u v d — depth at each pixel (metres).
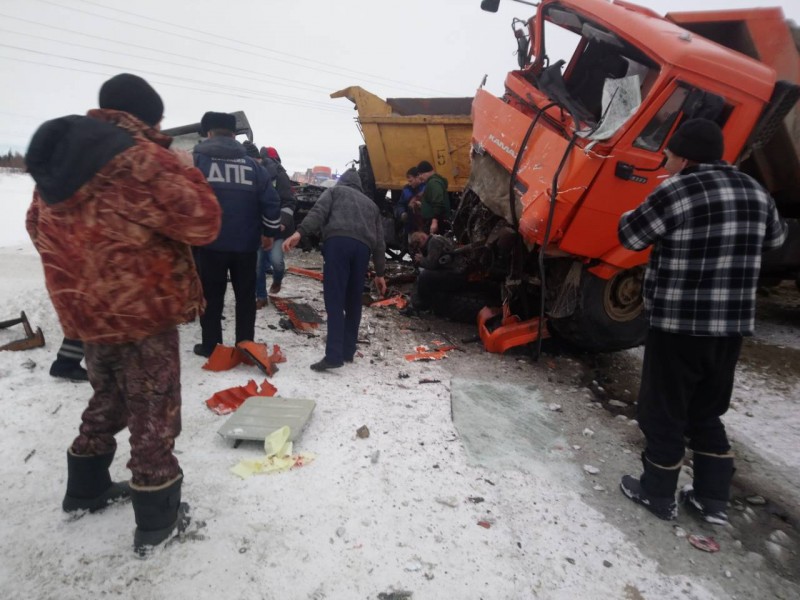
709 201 2.37
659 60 3.52
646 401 2.65
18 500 2.30
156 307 1.89
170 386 2.00
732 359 2.50
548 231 3.71
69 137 1.72
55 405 3.07
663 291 2.50
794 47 4.35
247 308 4.00
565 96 4.36
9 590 1.86
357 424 3.21
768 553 2.51
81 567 1.98
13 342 3.75
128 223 1.79
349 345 4.21
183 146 7.02
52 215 1.81
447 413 3.52
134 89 1.94
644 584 2.22
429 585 2.07
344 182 4.13
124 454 2.68
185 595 1.91
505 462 3.00
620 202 3.71
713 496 2.65
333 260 3.90
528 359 4.77
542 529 2.47
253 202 3.77
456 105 9.29
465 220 5.98
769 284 7.93
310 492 2.53
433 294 5.91
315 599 1.95
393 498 2.56
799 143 5.05
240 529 2.24
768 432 3.80
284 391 3.56
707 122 2.46
